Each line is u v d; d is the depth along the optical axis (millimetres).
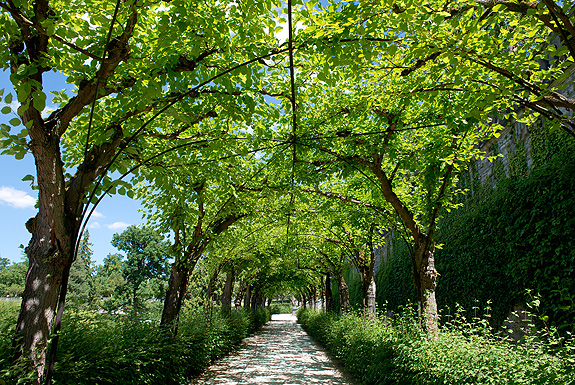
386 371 6035
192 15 2980
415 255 6480
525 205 6699
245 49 3561
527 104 3383
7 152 2865
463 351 4301
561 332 5602
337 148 6621
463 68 3414
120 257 42188
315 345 15859
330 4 3641
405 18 2834
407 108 5680
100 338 4812
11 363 2854
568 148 5805
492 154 8102
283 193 7336
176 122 3434
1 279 38812
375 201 8039
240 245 12141
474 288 8180
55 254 2977
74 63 3047
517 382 3195
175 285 7637
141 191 7715
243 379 8453
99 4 3070
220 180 6148
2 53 2785
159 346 6242
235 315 15484
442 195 6047
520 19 3734
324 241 12438
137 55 3619
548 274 5984
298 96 4781
